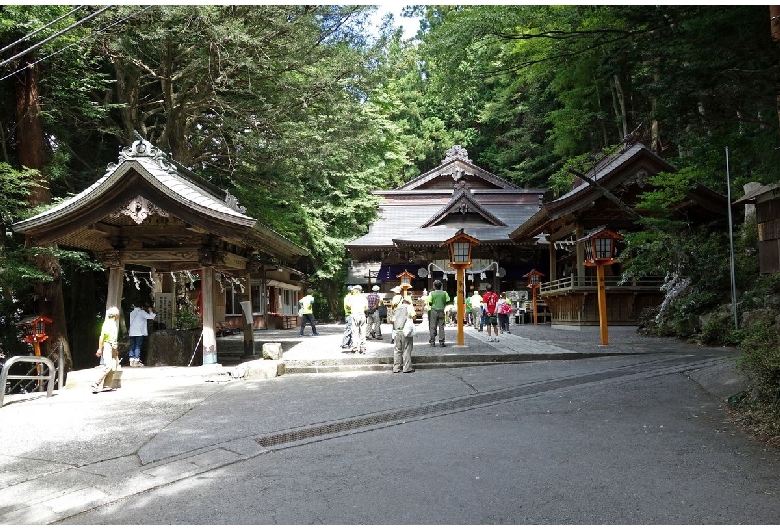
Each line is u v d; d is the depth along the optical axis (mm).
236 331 28062
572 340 16719
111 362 10758
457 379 10734
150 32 15750
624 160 21188
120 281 13055
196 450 6473
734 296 13828
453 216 36062
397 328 12102
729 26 9109
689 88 8766
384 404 8742
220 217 11484
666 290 17969
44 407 9242
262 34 17625
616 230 22781
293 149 19859
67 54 15867
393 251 35375
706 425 6945
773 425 6418
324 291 40469
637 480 5148
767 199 10023
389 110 38188
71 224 11594
